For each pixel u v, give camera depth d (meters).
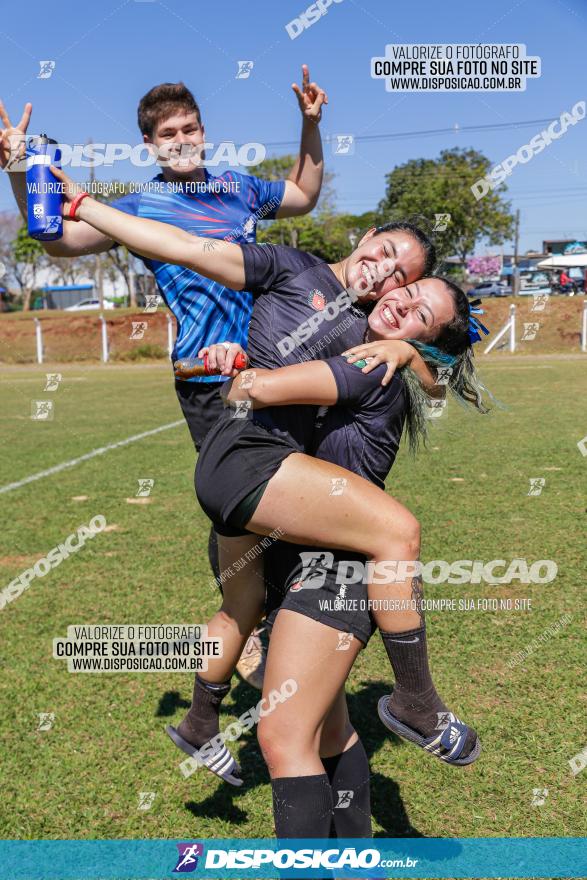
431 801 2.58
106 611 4.25
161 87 3.20
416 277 2.23
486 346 25.59
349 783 2.22
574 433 9.59
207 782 2.73
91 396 15.91
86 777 2.74
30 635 3.96
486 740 2.89
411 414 2.23
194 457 8.91
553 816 2.48
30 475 8.09
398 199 28.53
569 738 2.89
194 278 3.08
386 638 2.03
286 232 30.09
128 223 2.10
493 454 8.36
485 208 27.84
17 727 3.07
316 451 2.14
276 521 1.95
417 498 6.47
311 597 1.96
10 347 27.11
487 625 3.92
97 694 3.34
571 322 26.25
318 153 3.36
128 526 5.99
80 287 44.41
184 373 2.13
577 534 5.41
